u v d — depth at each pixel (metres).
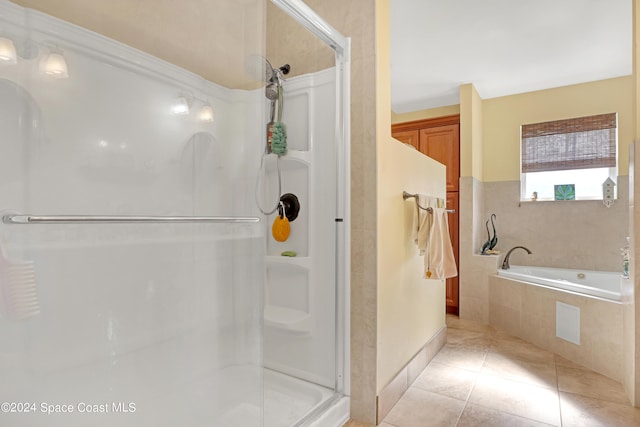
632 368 1.92
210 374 1.34
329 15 1.88
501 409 1.86
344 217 1.83
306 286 1.98
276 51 2.07
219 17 1.33
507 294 3.23
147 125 1.28
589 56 3.05
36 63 1.06
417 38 2.79
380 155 1.79
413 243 2.28
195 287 1.34
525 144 3.88
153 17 1.29
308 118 1.96
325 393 1.82
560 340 2.63
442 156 4.00
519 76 3.48
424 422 1.75
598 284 3.30
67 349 1.10
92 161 1.17
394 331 1.96
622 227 3.38
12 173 1.01
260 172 1.38
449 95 3.99
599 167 3.48
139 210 1.25
